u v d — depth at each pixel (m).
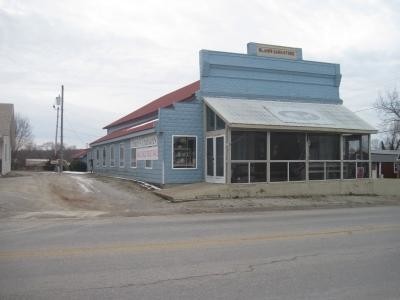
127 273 7.33
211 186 21.59
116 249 9.22
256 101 25.19
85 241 10.15
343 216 15.97
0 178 30.11
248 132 22.45
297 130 23.02
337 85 27.97
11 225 12.91
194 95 25.31
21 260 8.16
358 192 24.61
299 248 9.65
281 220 14.57
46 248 9.28
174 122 24.17
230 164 21.89
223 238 10.71
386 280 7.25
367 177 25.62
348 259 8.66
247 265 8.02
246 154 22.34
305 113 24.64
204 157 24.45
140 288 6.52
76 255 8.62
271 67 26.12
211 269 7.68
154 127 24.34
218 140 23.00
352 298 6.30
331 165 24.50
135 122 37.34
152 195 21.92
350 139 25.33
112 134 38.09
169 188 23.25
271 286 6.77
